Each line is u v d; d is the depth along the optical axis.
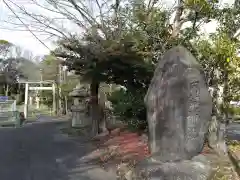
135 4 11.62
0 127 22.14
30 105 38.78
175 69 7.92
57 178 8.72
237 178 6.80
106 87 19.48
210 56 8.78
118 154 10.24
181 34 10.91
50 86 36.00
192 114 7.70
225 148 8.46
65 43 12.93
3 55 36.53
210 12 9.67
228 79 8.88
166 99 7.86
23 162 10.80
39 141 15.40
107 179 8.40
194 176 6.68
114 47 11.51
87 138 15.30
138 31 11.27
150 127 8.09
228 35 9.06
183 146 7.63
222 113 8.82
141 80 12.42
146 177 7.14
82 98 20.23
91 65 12.66
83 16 14.00
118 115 14.19
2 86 37.66
